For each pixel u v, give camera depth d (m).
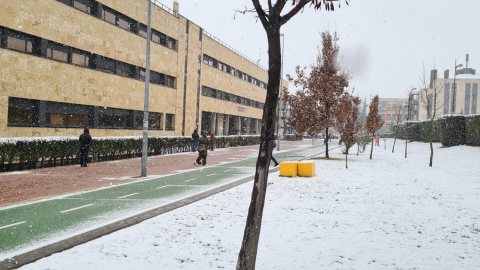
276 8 4.25
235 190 12.09
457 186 13.28
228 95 53.38
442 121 37.59
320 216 8.38
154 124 34.28
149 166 20.39
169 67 36.09
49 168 17.92
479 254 5.86
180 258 5.51
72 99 23.97
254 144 52.25
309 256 5.68
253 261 4.17
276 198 10.60
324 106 25.16
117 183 13.89
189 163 22.56
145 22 31.83
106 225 7.46
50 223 7.86
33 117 21.52
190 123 40.81
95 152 21.33
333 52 24.97
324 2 4.32
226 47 51.12
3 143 15.61
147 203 10.09
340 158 27.06
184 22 38.81
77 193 11.62
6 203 9.95
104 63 27.33
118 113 29.22
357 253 5.86
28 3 20.50
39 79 21.39
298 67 25.78
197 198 10.55
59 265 5.17
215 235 6.75
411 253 5.89
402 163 22.94
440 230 7.32
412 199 10.66
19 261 5.34
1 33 19.28
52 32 22.23
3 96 19.19
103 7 27.05
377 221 7.98
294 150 38.94
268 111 4.25
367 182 14.13
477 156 27.22
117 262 5.30
